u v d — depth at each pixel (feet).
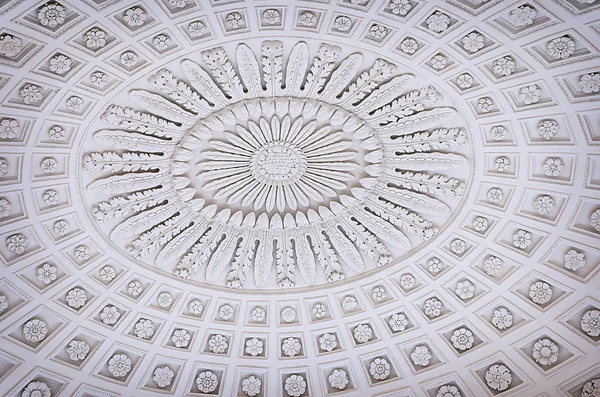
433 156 53.16
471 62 46.98
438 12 43.55
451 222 57.00
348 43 46.42
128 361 60.49
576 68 45.19
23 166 50.11
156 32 44.65
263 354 62.54
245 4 43.21
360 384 61.77
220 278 60.70
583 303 54.85
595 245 52.85
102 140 50.85
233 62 47.65
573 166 50.75
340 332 62.44
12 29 41.57
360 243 59.06
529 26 43.21
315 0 42.91
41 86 46.29
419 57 47.19
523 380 57.72
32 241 54.44
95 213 54.75
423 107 50.80
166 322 61.21
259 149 53.31
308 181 55.67
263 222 57.72
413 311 61.05
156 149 52.11
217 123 51.11
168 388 61.46
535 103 48.78
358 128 51.93
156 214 55.93
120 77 47.32
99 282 58.23
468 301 59.36
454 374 59.82
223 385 62.08
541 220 54.19
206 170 54.44
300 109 50.57
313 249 60.18
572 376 55.98
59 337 57.98
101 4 41.60
